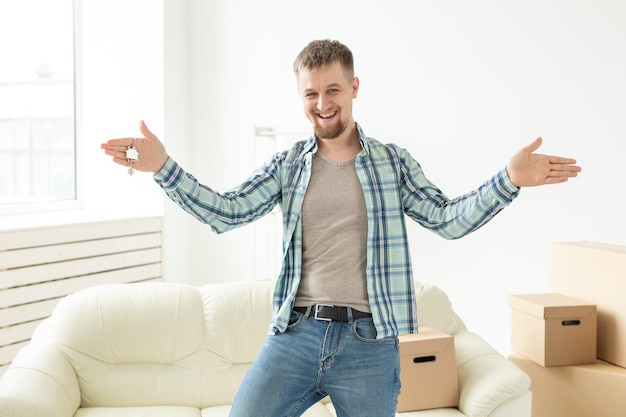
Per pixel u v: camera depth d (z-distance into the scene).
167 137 4.32
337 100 1.55
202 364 2.54
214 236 4.50
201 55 4.48
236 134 4.41
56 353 2.41
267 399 1.50
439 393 2.39
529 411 2.29
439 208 1.59
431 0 3.77
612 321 2.54
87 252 3.67
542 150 3.54
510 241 3.63
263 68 4.30
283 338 1.53
